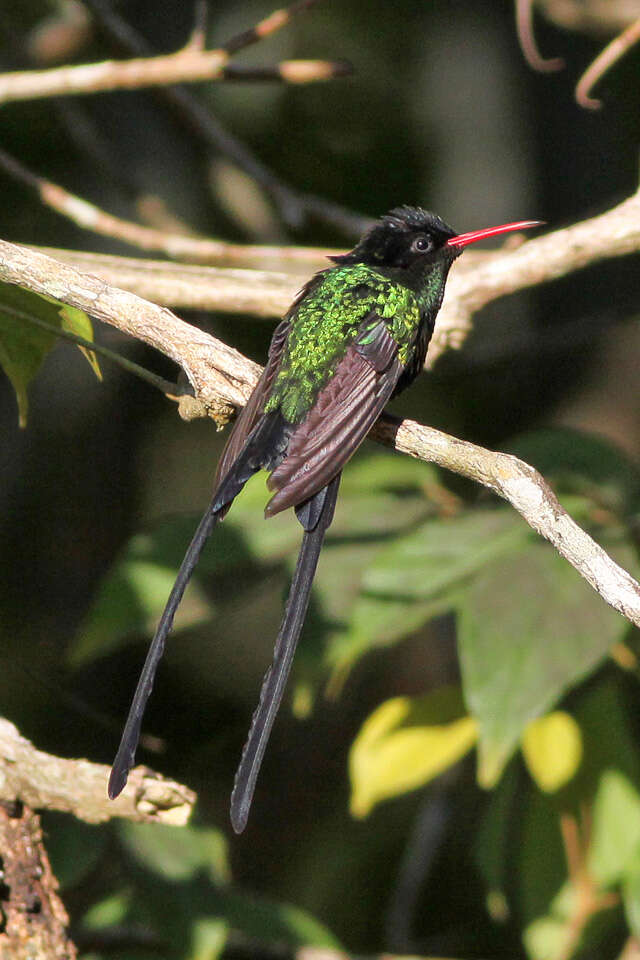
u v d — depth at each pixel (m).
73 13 14.40
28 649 13.59
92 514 14.87
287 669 6.18
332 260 9.25
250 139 15.30
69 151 14.60
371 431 7.06
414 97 15.84
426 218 9.05
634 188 15.17
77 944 8.70
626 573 6.08
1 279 6.85
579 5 14.22
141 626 8.26
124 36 12.02
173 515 8.52
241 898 8.76
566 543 6.17
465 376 14.62
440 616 11.45
